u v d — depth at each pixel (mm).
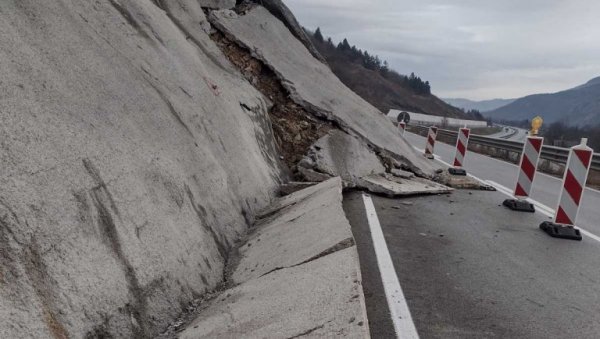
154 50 6129
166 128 4910
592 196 11742
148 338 2992
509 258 5629
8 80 2957
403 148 12141
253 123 8844
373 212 7531
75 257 2705
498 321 3848
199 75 7262
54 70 3561
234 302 3609
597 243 6641
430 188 9875
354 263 3727
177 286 3568
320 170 9445
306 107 10945
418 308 3996
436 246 5906
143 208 3596
